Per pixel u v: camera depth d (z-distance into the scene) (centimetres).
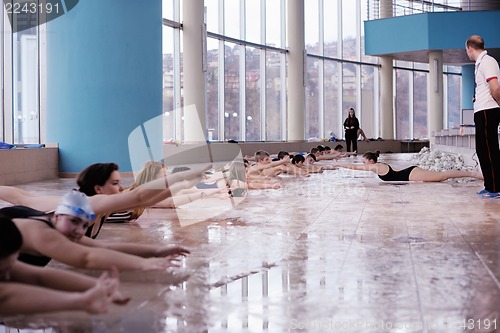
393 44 2273
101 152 1206
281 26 2311
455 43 2162
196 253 376
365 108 2714
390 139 2583
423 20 2191
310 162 1216
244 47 2128
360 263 342
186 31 1678
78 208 293
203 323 238
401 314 245
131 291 285
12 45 1228
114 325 235
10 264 242
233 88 2088
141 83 1220
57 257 288
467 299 266
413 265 335
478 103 673
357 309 253
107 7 1207
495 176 684
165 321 240
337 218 530
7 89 1225
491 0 2577
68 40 1211
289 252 377
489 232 446
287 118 2323
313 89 2500
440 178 935
